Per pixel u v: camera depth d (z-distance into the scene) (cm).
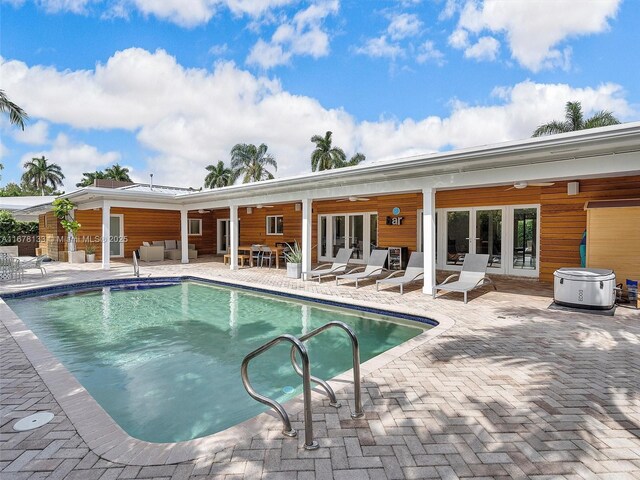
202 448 285
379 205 1458
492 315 694
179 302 974
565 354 486
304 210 1166
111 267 1515
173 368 539
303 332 714
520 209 1159
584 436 304
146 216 2005
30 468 261
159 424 392
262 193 1291
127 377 509
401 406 353
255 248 1557
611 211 786
